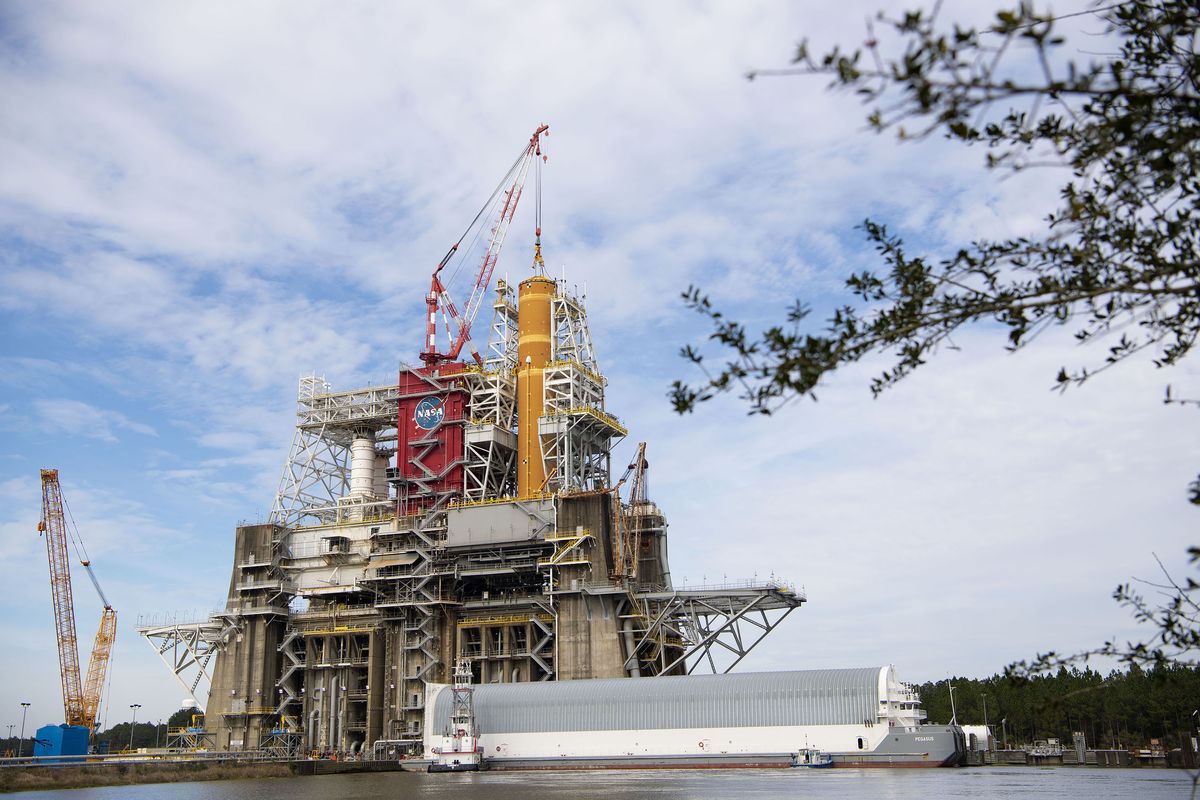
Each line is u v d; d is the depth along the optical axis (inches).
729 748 4960.6
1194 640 644.7
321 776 5413.4
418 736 6186.0
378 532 6835.6
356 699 6776.6
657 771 4970.5
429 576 6382.9
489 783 4446.4
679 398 650.2
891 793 3321.9
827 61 475.5
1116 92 490.0
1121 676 6968.5
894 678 4928.6
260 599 7007.9
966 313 637.3
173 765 5236.2
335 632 6722.4
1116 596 678.5
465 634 6437.0
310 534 7135.8
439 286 7677.2
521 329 6889.8
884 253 741.9
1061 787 3567.9
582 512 6122.1
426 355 7204.7
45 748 5605.3
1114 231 645.3
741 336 644.1
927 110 471.5
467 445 6697.8
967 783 3838.6
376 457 7598.4
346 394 7465.6
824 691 4894.2
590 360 7032.5
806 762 4795.8
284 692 6948.8
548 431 6432.1
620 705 5246.1
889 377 718.5
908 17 466.3
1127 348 663.1
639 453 6875.0
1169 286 584.1
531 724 5408.5
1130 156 548.7
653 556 6633.9
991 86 467.8
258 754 6220.5
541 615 6284.5
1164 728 6939.0
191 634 7268.7
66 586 7839.6
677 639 6422.2
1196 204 621.3
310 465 7450.8
